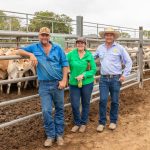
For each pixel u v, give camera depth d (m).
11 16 16.03
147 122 7.19
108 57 6.48
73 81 6.25
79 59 6.23
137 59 11.40
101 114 6.63
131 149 5.66
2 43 14.35
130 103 9.06
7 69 11.40
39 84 5.69
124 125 6.96
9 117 7.30
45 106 5.61
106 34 6.43
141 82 11.32
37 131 6.34
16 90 11.43
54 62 5.57
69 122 7.02
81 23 7.89
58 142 5.76
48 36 5.49
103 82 6.58
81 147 5.68
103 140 6.05
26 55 5.51
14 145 5.62
